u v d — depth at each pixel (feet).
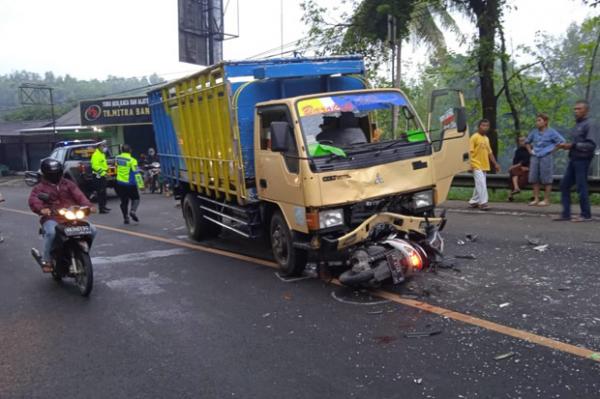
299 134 20.12
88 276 21.62
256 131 23.22
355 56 25.90
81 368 14.94
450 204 39.09
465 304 17.61
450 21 63.10
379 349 14.73
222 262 26.45
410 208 21.38
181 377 13.94
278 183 21.63
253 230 25.27
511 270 21.02
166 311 19.43
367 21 53.98
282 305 19.15
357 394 12.35
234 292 21.16
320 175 19.44
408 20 51.80
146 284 23.34
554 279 19.52
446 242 26.48
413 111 22.49
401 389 12.42
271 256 26.91
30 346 16.87
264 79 24.41
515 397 11.69
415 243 20.26
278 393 12.69
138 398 13.00
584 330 14.85
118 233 37.42
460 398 11.82
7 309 20.99
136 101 102.01
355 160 20.04
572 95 70.85
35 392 13.64
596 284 18.66
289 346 15.43
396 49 52.06
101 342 16.81
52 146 129.18
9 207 60.54
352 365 13.88
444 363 13.56
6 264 29.58
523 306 17.03
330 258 21.43
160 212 47.78
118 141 106.32
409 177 20.89
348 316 17.47
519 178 38.04
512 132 60.13
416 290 19.38
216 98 25.82
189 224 33.42
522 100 61.00
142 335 17.17
